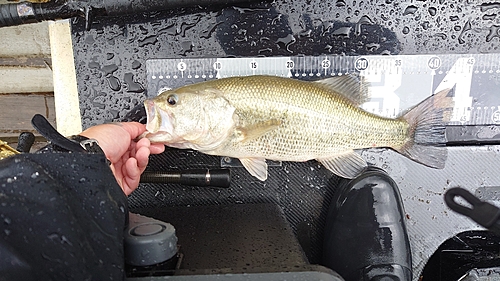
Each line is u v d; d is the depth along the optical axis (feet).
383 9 3.13
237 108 2.64
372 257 3.03
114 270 1.51
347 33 3.14
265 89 2.66
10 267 1.32
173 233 1.87
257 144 2.72
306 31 3.12
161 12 3.07
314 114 2.73
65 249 1.37
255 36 3.11
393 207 3.11
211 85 2.67
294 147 2.77
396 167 3.30
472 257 3.42
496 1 3.14
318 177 3.29
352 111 2.82
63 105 3.16
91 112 3.16
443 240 3.34
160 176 3.03
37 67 3.95
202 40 3.11
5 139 4.05
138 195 3.24
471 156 3.26
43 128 1.83
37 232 1.36
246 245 2.42
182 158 3.21
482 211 1.48
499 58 3.18
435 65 3.17
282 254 2.29
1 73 3.92
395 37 3.15
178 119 2.64
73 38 3.08
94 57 3.11
